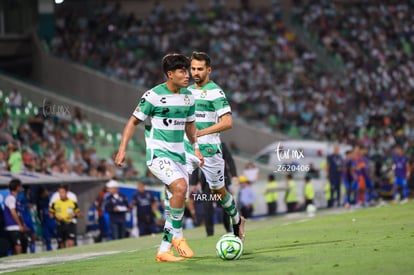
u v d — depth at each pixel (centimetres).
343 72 11162
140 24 10625
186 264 2664
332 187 7138
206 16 11244
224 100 3031
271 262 2609
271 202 6706
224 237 2730
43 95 8200
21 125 7162
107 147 8156
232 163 4041
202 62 3067
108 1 11000
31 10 9856
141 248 3753
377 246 2892
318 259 2619
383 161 8619
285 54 10919
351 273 2281
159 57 10256
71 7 10612
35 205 5153
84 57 9812
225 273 2416
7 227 4638
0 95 7869
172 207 2722
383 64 11394
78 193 5641
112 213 5356
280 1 11838
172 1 11444
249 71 10369
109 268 2762
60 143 7194
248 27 11162
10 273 2844
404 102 10719
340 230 3769
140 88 9550
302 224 4484
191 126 2783
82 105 8356
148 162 2725
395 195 7094
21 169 5806
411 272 2247
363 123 9869
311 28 11569
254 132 9594
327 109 10062
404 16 12188
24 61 9812
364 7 12125
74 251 3906
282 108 9975
